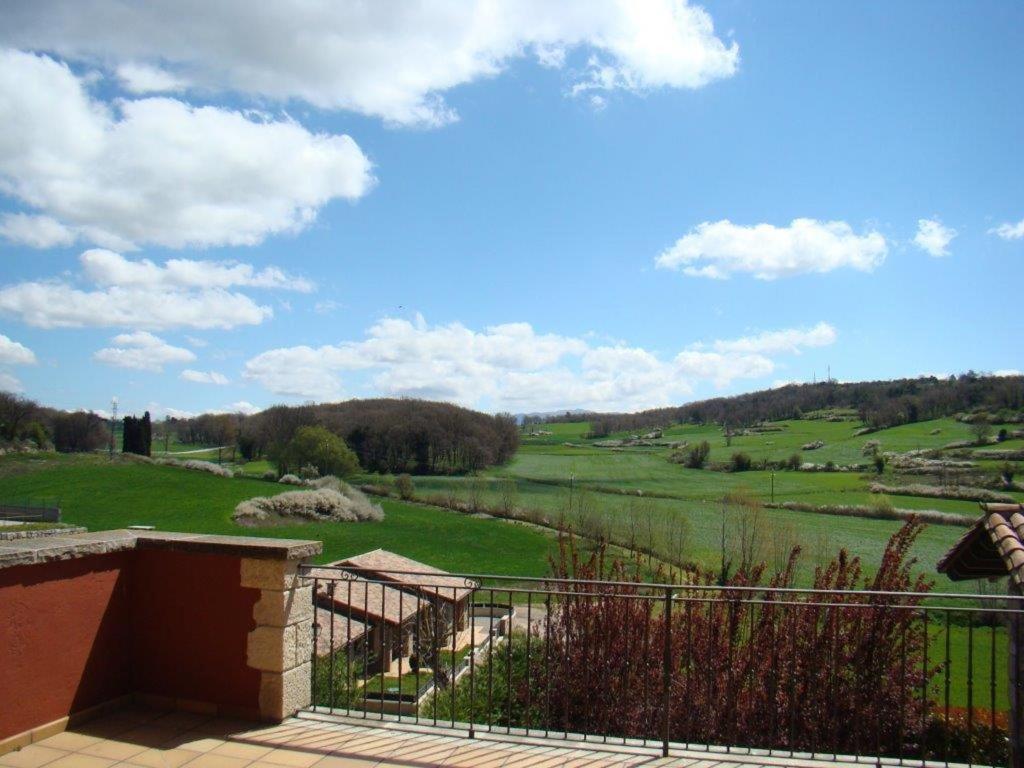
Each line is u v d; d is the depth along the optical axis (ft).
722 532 114.32
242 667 16.24
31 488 180.45
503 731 16.01
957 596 15.07
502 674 27.48
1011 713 17.26
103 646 16.17
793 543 103.91
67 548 14.99
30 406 247.09
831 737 23.15
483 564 130.41
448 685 33.12
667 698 15.11
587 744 15.42
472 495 178.40
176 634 16.71
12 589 13.97
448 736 15.65
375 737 15.39
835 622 22.03
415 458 219.41
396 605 61.77
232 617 16.31
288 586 16.15
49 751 14.15
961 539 22.93
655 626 27.02
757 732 23.63
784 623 24.94
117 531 17.58
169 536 17.11
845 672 24.44
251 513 160.66
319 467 208.85
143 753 14.23
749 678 23.97
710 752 15.12
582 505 145.38
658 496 168.86
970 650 15.28
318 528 156.56
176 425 313.53
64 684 15.16
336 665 30.76
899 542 28.55
